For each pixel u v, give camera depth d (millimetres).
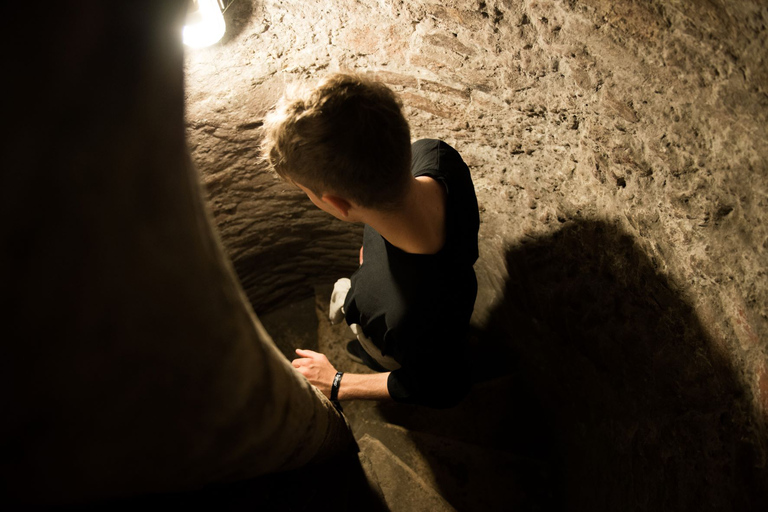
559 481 1994
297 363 1572
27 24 292
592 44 1154
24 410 348
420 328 1125
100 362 382
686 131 1039
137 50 377
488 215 1958
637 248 1259
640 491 1364
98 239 351
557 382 1962
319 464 1561
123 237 373
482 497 2006
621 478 1480
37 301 318
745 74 865
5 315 303
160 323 422
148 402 449
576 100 1298
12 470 374
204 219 545
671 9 956
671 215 1122
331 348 2859
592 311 1538
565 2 1142
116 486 514
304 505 1574
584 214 1448
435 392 1250
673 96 1045
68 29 316
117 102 364
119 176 368
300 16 1575
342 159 852
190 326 458
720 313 1031
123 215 373
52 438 385
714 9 869
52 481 421
